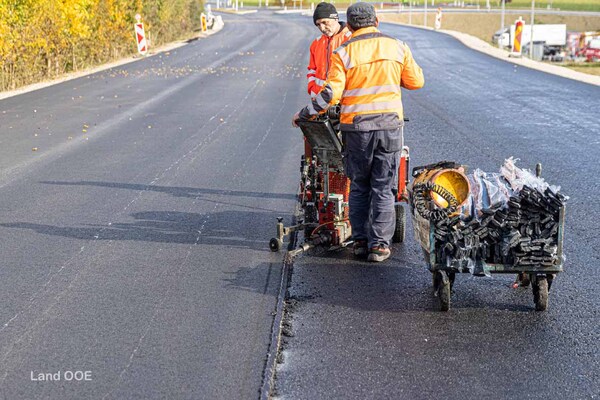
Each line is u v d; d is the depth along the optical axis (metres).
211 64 25.84
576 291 5.59
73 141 12.06
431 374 4.34
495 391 4.15
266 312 5.22
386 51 6.03
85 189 8.88
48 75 22.03
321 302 5.44
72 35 23.62
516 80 20.28
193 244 6.76
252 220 7.50
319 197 6.73
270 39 39.16
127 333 4.89
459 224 5.17
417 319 5.12
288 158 10.42
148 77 21.95
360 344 4.74
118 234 7.07
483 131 12.42
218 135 12.36
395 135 6.08
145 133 12.67
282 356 4.58
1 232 7.18
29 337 4.85
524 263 5.12
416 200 5.43
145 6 33.25
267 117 14.16
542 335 4.86
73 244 6.78
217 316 5.15
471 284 5.78
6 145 11.83
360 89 6.02
